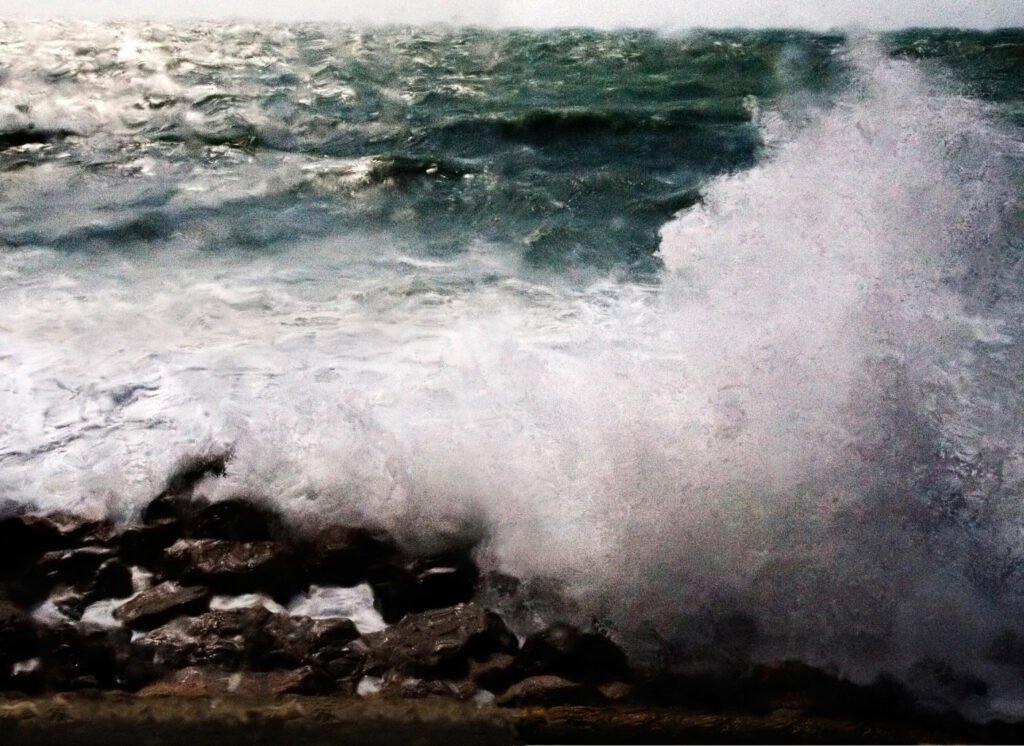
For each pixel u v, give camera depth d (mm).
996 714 2984
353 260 6223
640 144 9211
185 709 2865
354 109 10781
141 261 6145
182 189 7840
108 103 11094
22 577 3330
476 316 5211
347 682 2980
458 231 6852
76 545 3475
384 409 4180
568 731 2861
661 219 7062
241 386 4441
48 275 5848
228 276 5887
